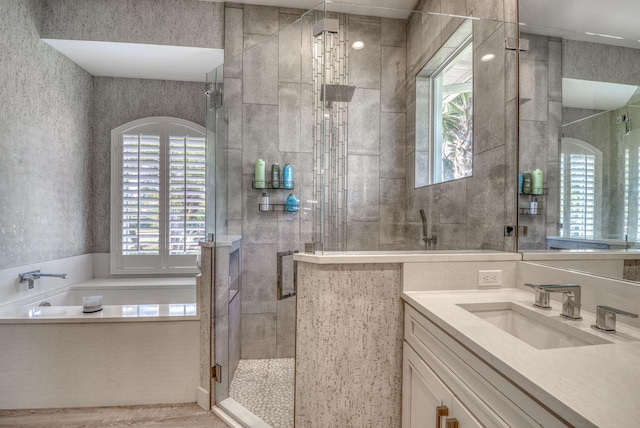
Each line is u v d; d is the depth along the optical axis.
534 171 1.38
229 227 2.03
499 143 1.54
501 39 1.53
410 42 1.81
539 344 1.10
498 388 0.76
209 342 1.82
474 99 1.64
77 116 2.94
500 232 1.54
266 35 2.67
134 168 3.15
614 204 1.02
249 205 2.02
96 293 2.80
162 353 1.84
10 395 1.78
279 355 1.83
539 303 1.17
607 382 0.63
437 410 0.98
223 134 2.08
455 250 1.61
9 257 2.20
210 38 2.64
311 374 1.39
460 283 1.42
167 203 3.20
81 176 3.00
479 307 1.23
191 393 1.86
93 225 3.16
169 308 2.00
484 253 1.49
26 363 1.78
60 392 1.79
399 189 1.72
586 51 1.15
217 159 2.07
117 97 3.20
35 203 2.44
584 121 1.14
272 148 2.01
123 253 3.15
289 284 1.85
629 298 0.96
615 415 0.52
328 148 1.80
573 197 1.19
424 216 1.69
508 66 1.50
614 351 0.78
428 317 1.12
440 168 1.69
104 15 2.55
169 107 3.27
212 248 1.85
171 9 2.61
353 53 1.80
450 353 0.98
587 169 1.13
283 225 1.92
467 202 1.62
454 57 1.73
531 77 1.40
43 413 1.75
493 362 0.75
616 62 1.04
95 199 3.17
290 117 1.95
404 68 1.80
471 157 1.63
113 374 1.81
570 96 1.22
